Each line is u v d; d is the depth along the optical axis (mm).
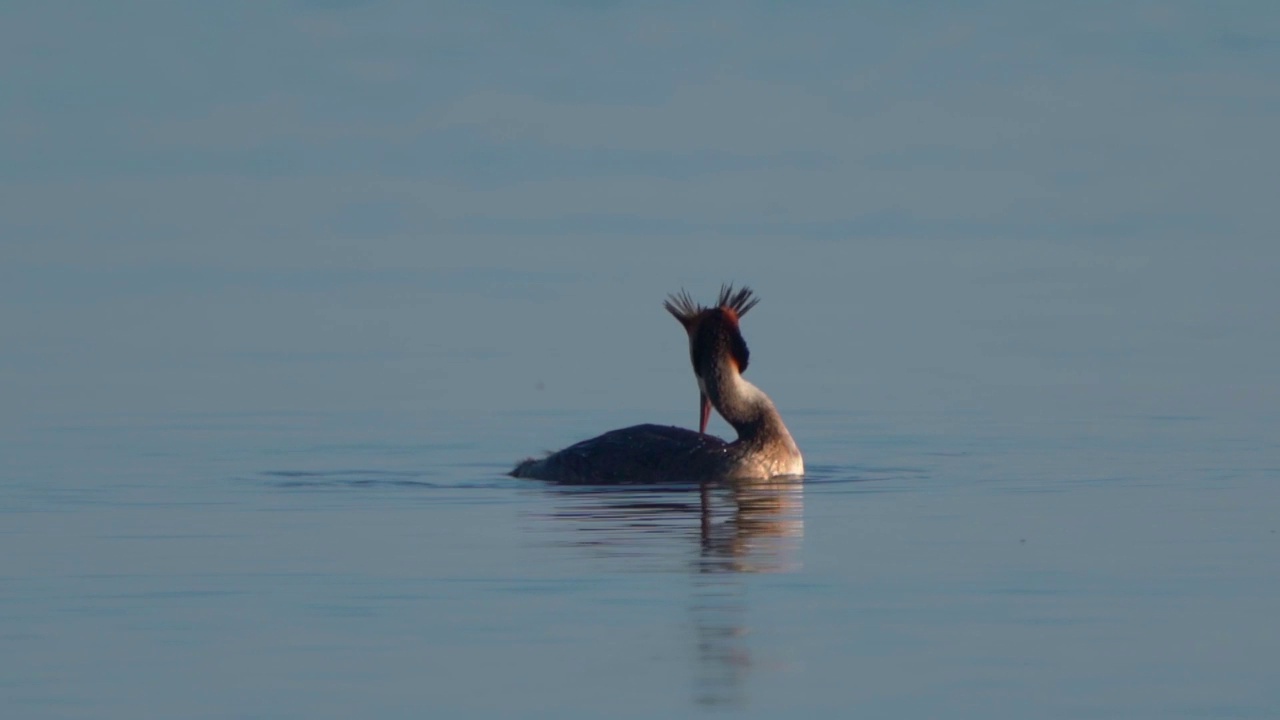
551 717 11203
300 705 11438
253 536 16953
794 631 13094
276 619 13516
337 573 15109
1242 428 24359
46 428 25453
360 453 23406
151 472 21719
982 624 13281
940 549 16062
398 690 11727
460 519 17906
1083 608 13719
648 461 20766
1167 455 22250
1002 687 11766
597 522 17641
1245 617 13398
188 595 14312
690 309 21797
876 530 17062
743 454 20797
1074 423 25203
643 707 11367
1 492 20062
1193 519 17531
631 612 13664
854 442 23969
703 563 15445
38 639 12977
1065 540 16453
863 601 13977
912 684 11828
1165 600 13945
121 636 13055
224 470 21953
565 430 25562
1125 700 11500
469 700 11516
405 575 15016
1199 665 12211
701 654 12500
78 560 15789
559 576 14922
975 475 20938
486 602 14016
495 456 23266
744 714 11234
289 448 23766
